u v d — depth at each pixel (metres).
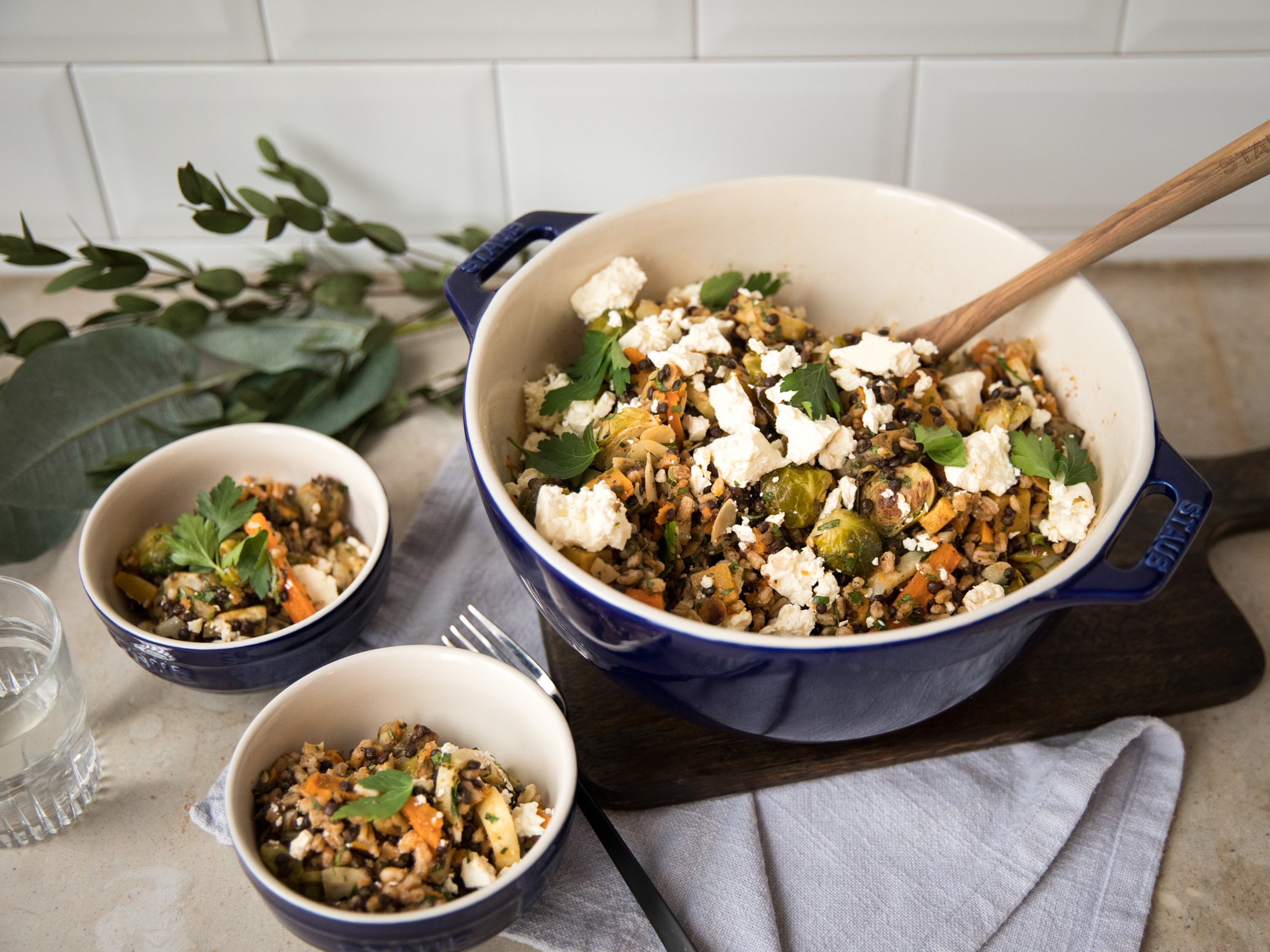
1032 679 0.60
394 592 0.65
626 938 0.53
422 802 0.50
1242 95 0.74
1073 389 0.60
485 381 0.56
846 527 0.55
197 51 0.73
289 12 0.72
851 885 0.55
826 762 0.57
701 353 0.59
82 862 0.56
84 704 0.58
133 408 0.69
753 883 0.54
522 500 0.57
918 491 0.55
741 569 0.55
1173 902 0.55
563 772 0.51
